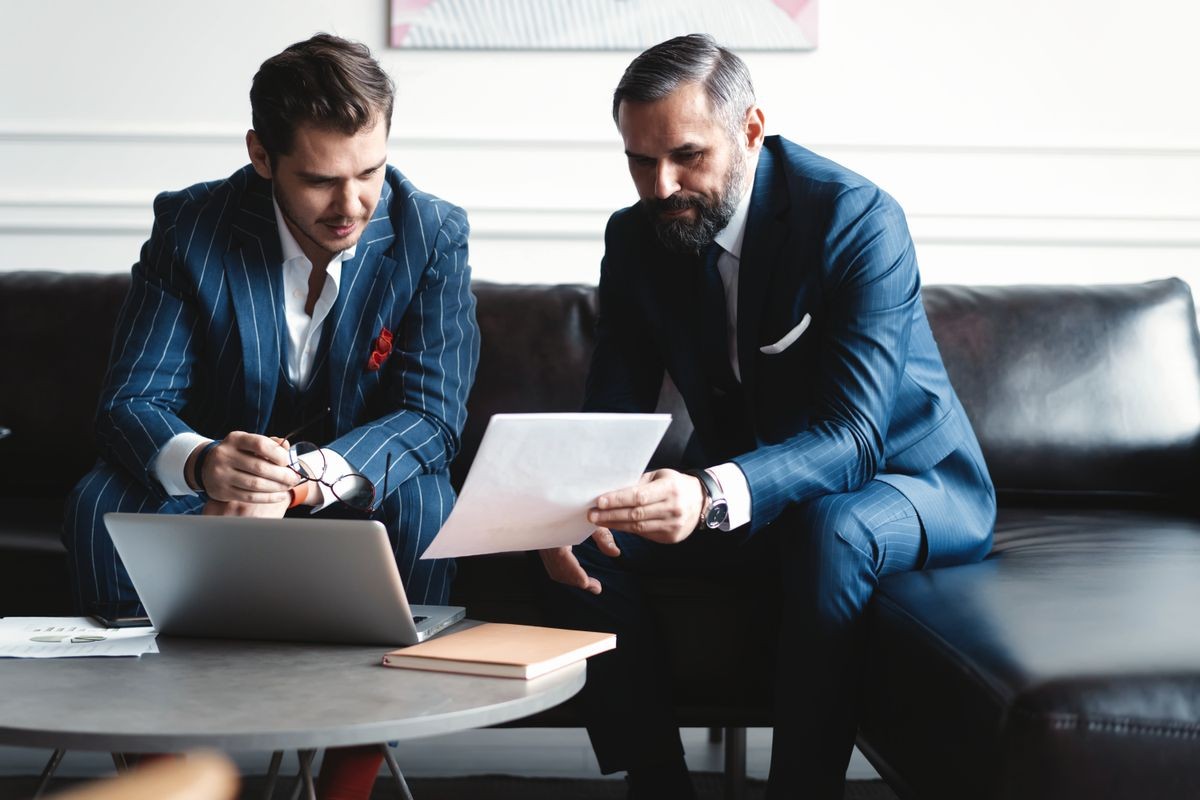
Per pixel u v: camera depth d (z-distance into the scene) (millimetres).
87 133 2771
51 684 1122
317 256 1817
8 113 2785
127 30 2777
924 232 2781
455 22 2768
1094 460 2195
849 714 1570
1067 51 2777
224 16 2775
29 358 2291
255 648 1276
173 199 1863
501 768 2178
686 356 1853
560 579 1708
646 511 1422
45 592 1868
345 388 1824
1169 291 2330
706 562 1785
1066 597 1422
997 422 2205
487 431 1197
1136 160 2793
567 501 1340
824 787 1562
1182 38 2773
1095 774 1122
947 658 1302
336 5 2777
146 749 970
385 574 1227
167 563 1283
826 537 1577
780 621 1736
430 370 1829
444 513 1758
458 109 2797
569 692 1143
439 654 1185
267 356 1799
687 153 1698
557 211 2797
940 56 2775
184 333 1808
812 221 1734
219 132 2775
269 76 1609
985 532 1766
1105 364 2232
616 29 2760
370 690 1105
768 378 1784
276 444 1485
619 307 1969
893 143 2764
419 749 2291
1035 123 2787
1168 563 1649
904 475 1766
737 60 1757
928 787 1356
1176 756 1123
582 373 2262
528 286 2373
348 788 1365
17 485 2281
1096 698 1127
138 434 1662
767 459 1592
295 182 1635
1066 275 2801
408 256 1854
